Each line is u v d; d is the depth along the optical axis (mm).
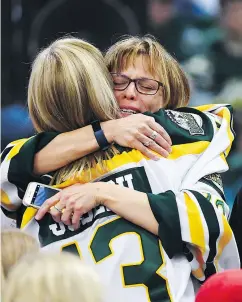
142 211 5586
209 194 5730
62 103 5855
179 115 6027
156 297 5477
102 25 9898
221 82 10391
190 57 10367
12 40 9797
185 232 5547
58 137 5898
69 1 9844
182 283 5543
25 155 5867
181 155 5844
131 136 5793
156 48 6203
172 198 5602
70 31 9859
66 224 5707
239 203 6199
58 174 5883
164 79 6160
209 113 6191
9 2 9797
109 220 5637
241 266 6180
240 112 10273
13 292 3947
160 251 5574
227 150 6059
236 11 10477
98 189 5668
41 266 4016
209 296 4750
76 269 4000
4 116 9664
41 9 9836
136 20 9953
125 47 6172
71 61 5852
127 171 5766
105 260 5527
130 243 5566
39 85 5875
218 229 5578
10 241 4770
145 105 6133
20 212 6008
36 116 5969
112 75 6121
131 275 5508
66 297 3904
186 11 10344
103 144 5824
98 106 5867
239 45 10516
